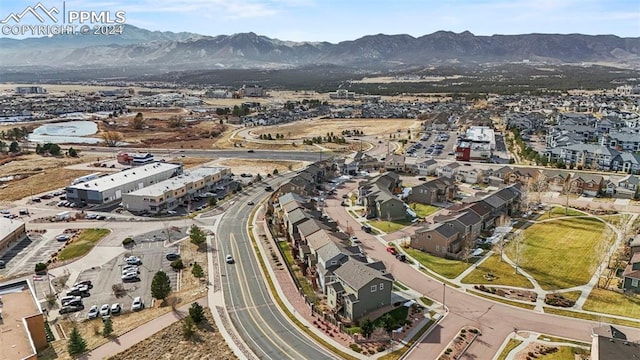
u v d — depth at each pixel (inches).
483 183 5364.2
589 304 2583.7
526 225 3878.0
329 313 2551.7
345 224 4008.4
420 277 2970.0
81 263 3302.2
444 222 3474.4
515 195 4252.0
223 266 3203.7
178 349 2230.6
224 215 4360.2
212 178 5329.7
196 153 7500.0
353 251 3014.3
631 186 4645.7
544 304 2596.0
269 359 2153.1
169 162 6722.4
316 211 3946.9
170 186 4773.6
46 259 3388.3
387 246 3508.9
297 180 4879.4
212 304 2667.3
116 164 6653.5
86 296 2847.0
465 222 3523.6
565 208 4281.5
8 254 3481.8
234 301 2704.2
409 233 3779.5
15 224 3843.5
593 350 2016.5
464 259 3218.5
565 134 7121.1
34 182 5590.6
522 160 6358.3
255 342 2290.8
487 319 2464.3
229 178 5693.9
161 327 2415.1
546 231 3718.0
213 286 2898.6
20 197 4987.7
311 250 3142.2
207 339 2314.2
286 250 3479.3
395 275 2999.5
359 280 2524.6
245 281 2967.5
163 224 4109.3
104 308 2642.7
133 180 5162.4
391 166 5964.6
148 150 7770.7
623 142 6727.4
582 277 2903.5
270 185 5403.5
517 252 3085.6
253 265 3216.0
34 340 2236.7
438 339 2288.4
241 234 3838.6
